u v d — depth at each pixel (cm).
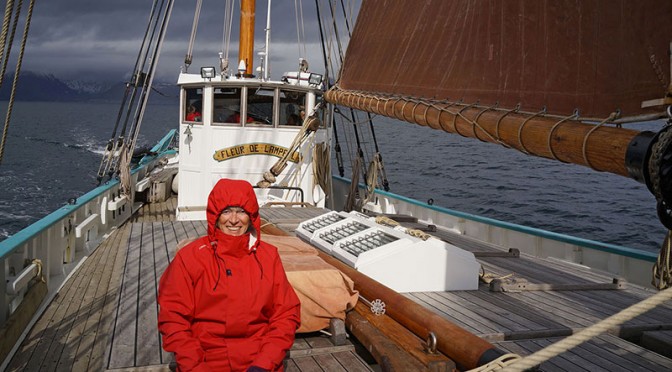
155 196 1314
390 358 328
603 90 261
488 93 351
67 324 490
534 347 388
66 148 5531
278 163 932
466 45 378
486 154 4128
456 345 326
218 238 279
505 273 582
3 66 317
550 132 268
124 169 1042
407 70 466
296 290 389
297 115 1014
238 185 274
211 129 986
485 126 324
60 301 550
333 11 865
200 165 997
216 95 986
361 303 424
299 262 418
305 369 346
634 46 242
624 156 220
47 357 424
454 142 5375
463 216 845
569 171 3045
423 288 503
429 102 410
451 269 508
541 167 3269
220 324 279
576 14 277
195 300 279
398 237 519
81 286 600
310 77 996
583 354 377
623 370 351
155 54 1006
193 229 730
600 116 263
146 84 1020
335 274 397
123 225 1023
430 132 7056
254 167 1000
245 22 1106
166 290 275
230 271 278
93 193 843
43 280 545
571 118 272
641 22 238
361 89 574
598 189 2339
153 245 634
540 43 302
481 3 358
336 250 538
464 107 363
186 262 275
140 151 1520
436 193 2297
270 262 287
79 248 739
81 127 9900
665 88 226
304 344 385
